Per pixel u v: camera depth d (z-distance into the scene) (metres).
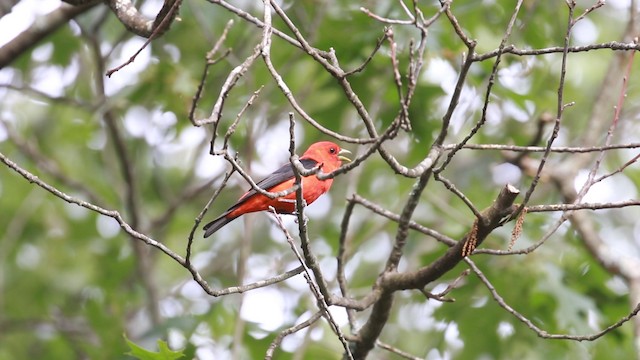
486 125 15.05
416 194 8.01
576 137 15.30
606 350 12.36
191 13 13.29
